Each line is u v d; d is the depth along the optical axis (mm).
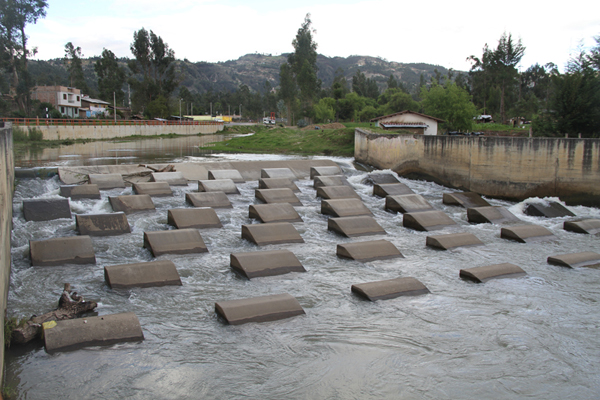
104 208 18188
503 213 19672
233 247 14625
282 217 17797
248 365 8062
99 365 7859
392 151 30297
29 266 12164
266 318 9641
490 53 70062
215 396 7195
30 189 20375
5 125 19281
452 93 50031
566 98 31062
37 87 75938
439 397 7332
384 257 13961
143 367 7875
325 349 8641
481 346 8922
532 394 7488
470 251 15102
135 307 10148
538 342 9133
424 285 11648
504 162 24812
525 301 11078
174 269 11711
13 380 7336
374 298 10789
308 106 84625
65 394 7082
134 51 90062
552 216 20500
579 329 9727
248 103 164000
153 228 16141
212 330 9211
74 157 31859
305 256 14031
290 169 27609
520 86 94562
